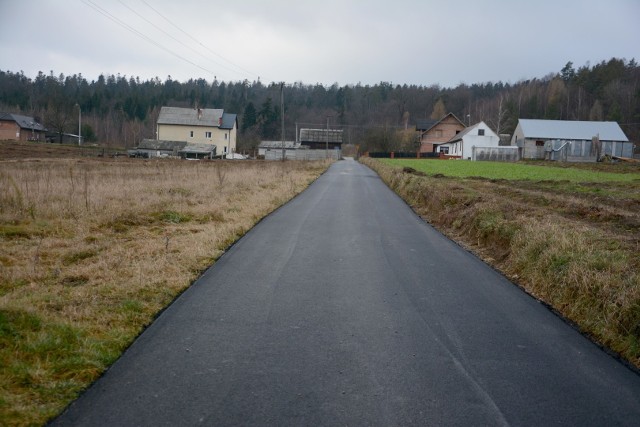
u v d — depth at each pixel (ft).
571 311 20.54
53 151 193.16
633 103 305.12
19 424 11.09
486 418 12.25
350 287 23.48
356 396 13.10
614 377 14.98
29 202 39.04
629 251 24.48
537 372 15.07
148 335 16.98
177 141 259.60
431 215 50.47
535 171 123.95
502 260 29.89
